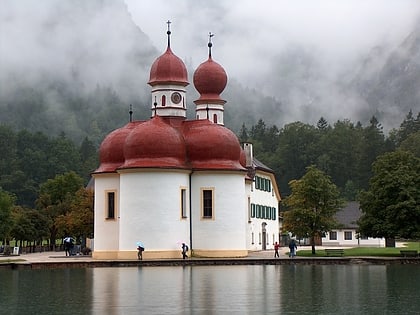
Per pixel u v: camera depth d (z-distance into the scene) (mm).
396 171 70188
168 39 82375
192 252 74375
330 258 64250
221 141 75875
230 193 75250
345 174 199250
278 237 111062
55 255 87000
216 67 90312
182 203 73688
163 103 80375
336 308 30734
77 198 98062
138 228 71688
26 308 31344
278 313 29234
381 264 62969
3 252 94750
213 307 31156
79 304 32562
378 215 71125
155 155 72875
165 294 36375
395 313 29203
